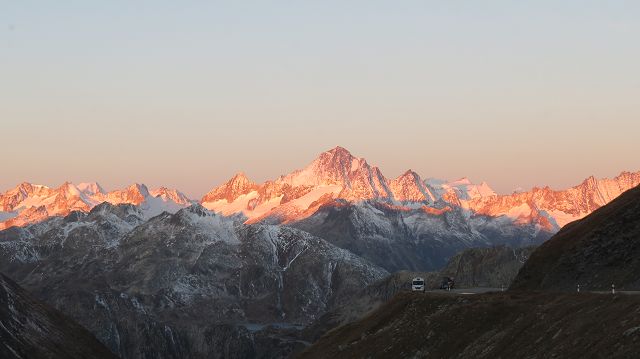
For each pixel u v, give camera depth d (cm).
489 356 12625
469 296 15462
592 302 11800
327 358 17188
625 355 9481
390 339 15662
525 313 13425
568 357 10550
